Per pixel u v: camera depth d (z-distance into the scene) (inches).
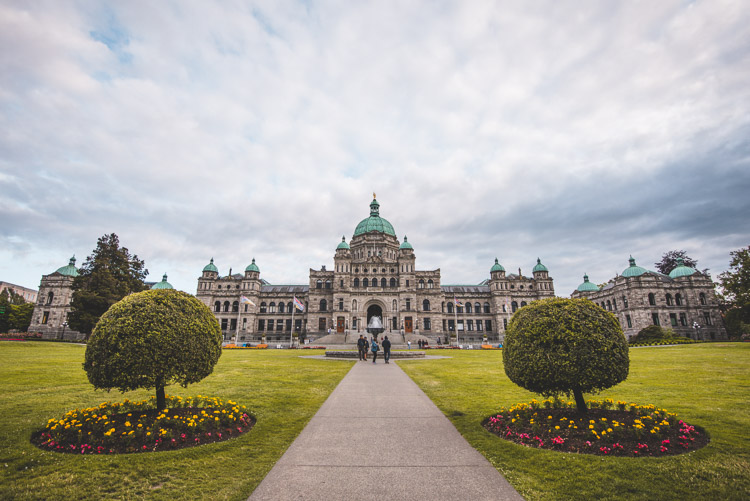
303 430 441.1
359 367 1085.1
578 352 416.8
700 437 399.5
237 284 3750.0
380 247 3782.0
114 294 2277.3
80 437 376.5
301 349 2185.0
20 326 3422.7
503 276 3752.5
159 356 415.2
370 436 417.7
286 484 298.2
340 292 3324.3
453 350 2148.1
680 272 3243.1
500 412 504.1
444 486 294.7
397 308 3304.6
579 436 388.8
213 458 350.9
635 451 357.4
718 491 284.4
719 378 798.5
